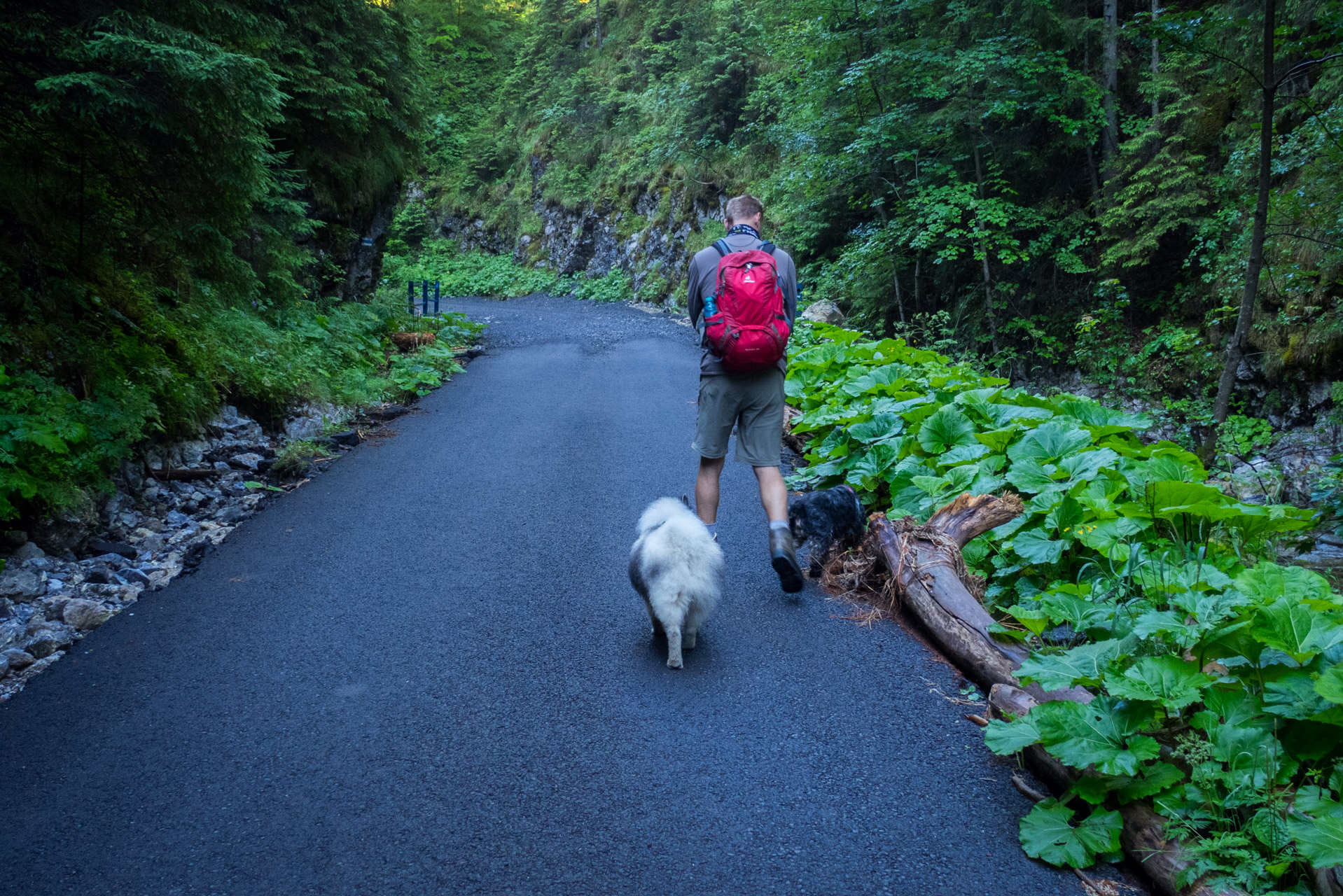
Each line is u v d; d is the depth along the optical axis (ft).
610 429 28.30
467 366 43.39
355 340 36.73
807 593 14.74
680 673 11.77
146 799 8.92
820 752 9.80
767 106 76.79
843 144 53.47
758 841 8.24
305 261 36.70
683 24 96.84
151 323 22.34
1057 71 43.62
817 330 39.47
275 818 8.62
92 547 15.99
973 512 14.83
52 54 17.89
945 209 44.52
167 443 20.63
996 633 11.11
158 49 16.85
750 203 15.25
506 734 10.20
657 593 11.71
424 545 17.11
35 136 20.06
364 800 8.91
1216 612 9.12
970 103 45.55
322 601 14.29
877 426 19.98
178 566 15.76
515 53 141.59
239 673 11.76
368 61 42.73
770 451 14.78
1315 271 33.86
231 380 24.32
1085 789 8.18
